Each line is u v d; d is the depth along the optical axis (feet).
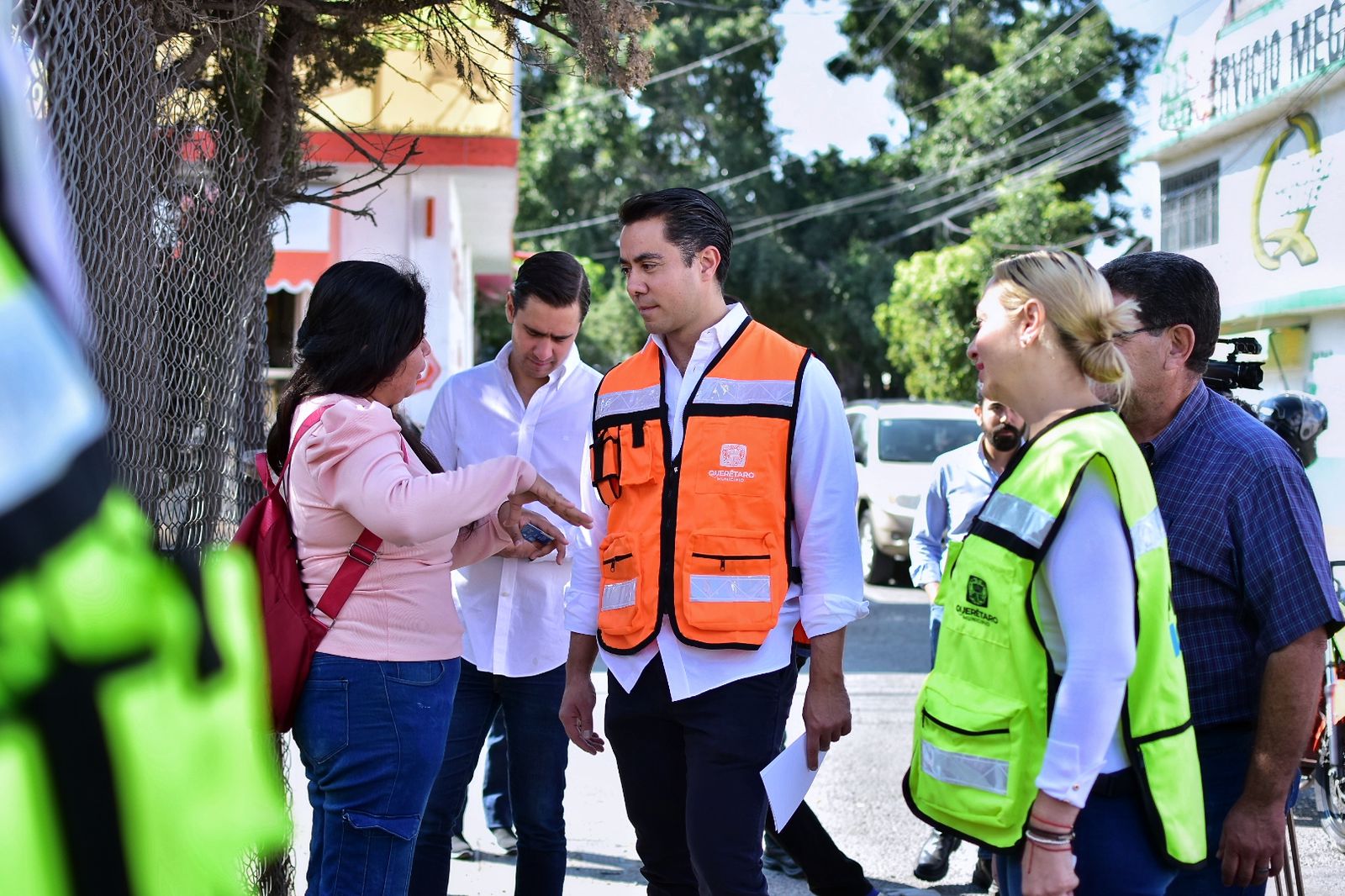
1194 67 40.45
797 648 10.84
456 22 12.87
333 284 9.09
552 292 12.26
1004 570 7.16
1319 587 8.16
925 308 80.69
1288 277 35.83
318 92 15.57
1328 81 33.53
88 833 2.02
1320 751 16.93
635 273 9.87
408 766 8.75
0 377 2.00
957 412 45.55
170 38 10.73
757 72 112.88
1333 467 33.37
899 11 114.01
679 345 10.14
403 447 9.13
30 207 2.11
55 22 7.26
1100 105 95.81
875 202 111.34
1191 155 41.37
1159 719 7.20
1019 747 7.12
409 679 8.79
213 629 2.42
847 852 16.63
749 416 9.66
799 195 113.19
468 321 64.18
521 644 11.96
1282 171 36.24
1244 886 8.28
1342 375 33.63
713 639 9.38
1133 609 6.92
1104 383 7.42
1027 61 96.78
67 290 2.18
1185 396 8.84
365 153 14.52
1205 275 8.75
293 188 14.10
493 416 12.88
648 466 9.84
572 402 12.89
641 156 113.09
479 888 15.08
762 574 9.47
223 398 11.95
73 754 2.02
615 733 10.12
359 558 8.71
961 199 101.30
